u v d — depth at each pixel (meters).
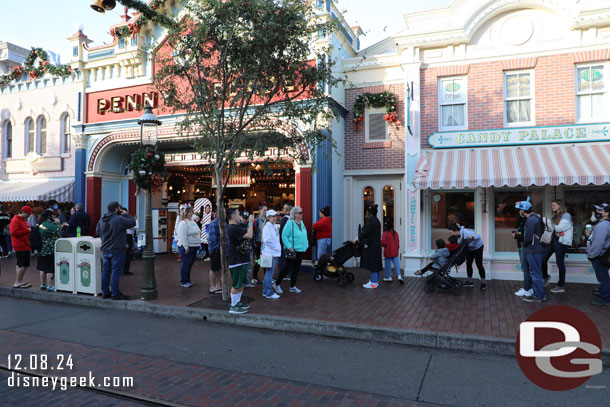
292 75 7.77
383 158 11.86
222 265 7.65
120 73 14.10
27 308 7.68
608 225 7.03
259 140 7.41
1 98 16.97
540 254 7.38
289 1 7.39
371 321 6.23
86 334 6.03
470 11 10.21
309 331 6.18
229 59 7.64
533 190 10.01
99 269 8.12
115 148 14.52
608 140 9.20
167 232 15.32
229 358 5.05
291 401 3.87
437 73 10.67
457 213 10.54
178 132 8.33
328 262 9.33
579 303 7.28
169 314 7.14
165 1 12.40
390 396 3.99
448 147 10.43
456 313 6.71
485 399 3.92
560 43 9.77
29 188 15.31
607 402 3.86
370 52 12.97
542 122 9.91
